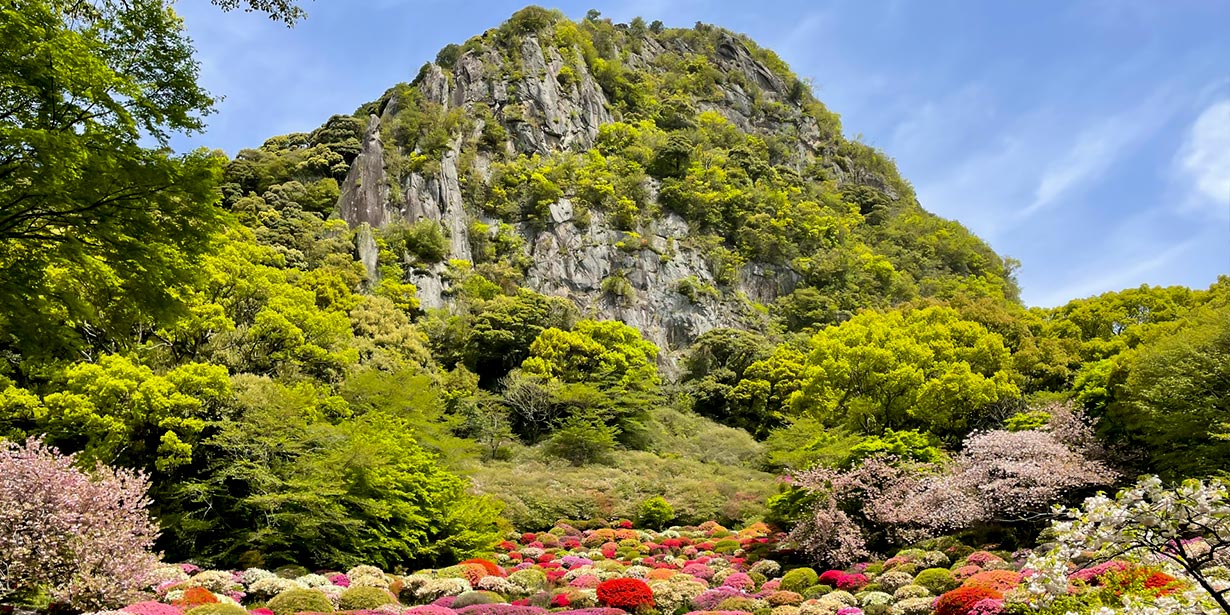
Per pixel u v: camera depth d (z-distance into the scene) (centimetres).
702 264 7356
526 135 8138
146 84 941
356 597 1480
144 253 924
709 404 5262
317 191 6869
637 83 10144
